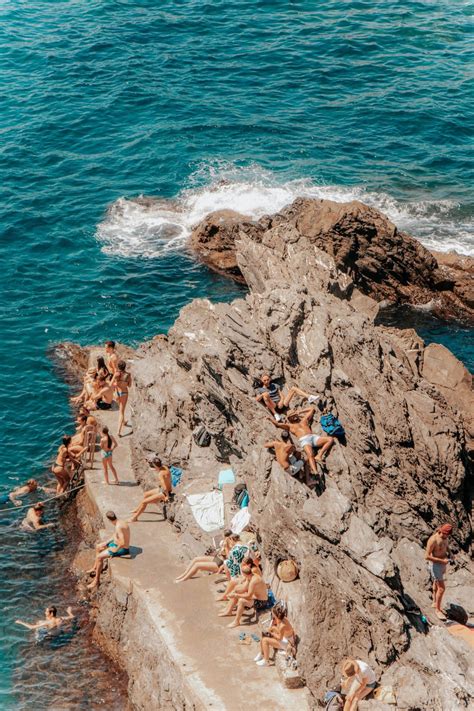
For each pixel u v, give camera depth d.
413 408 26.84
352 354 27.48
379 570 21.08
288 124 59.44
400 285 44.41
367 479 25.36
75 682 24.94
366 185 53.00
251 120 59.75
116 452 32.53
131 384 36.28
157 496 28.17
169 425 30.16
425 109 60.97
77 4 78.44
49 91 63.00
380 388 26.69
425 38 71.56
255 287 34.72
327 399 26.61
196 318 32.56
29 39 71.31
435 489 25.97
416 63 67.62
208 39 71.25
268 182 53.03
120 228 48.94
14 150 55.78
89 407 35.06
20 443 34.72
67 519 31.08
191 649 22.70
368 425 25.88
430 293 44.19
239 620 23.42
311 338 27.69
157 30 72.62
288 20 74.56
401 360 29.75
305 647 21.31
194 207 50.69
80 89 63.28
